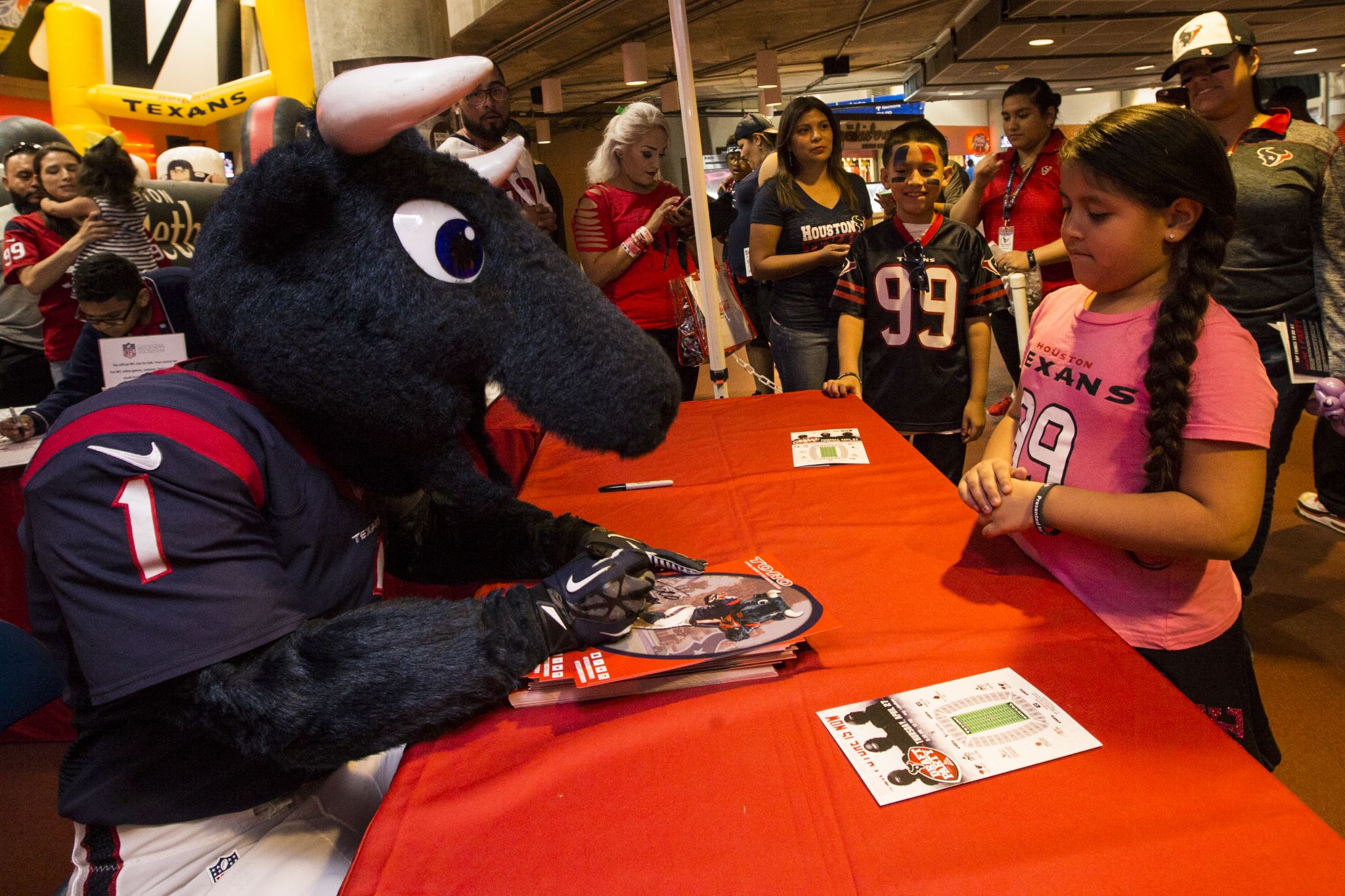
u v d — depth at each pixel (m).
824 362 3.17
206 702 0.78
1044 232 3.14
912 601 1.14
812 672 0.98
